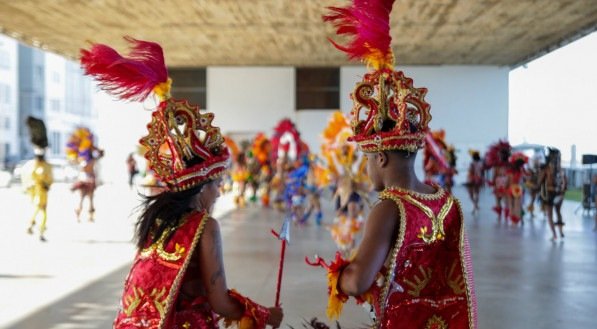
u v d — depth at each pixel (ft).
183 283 7.58
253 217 47.93
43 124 35.29
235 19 60.90
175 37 70.74
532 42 74.18
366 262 6.80
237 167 58.65
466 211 55.06
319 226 42.06
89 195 44.11
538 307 20.34
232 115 93.86
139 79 7.99
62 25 63.62
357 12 7.80
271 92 93.50
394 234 7.11
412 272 7.25
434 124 93.09
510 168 44.75
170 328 7.39
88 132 44.93
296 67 93.15
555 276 25.52
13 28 65.36
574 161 86.02
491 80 92.73
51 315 18.83
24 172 34.94
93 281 23.73
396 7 55.93
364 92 7.64
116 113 93.86
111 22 62.23
